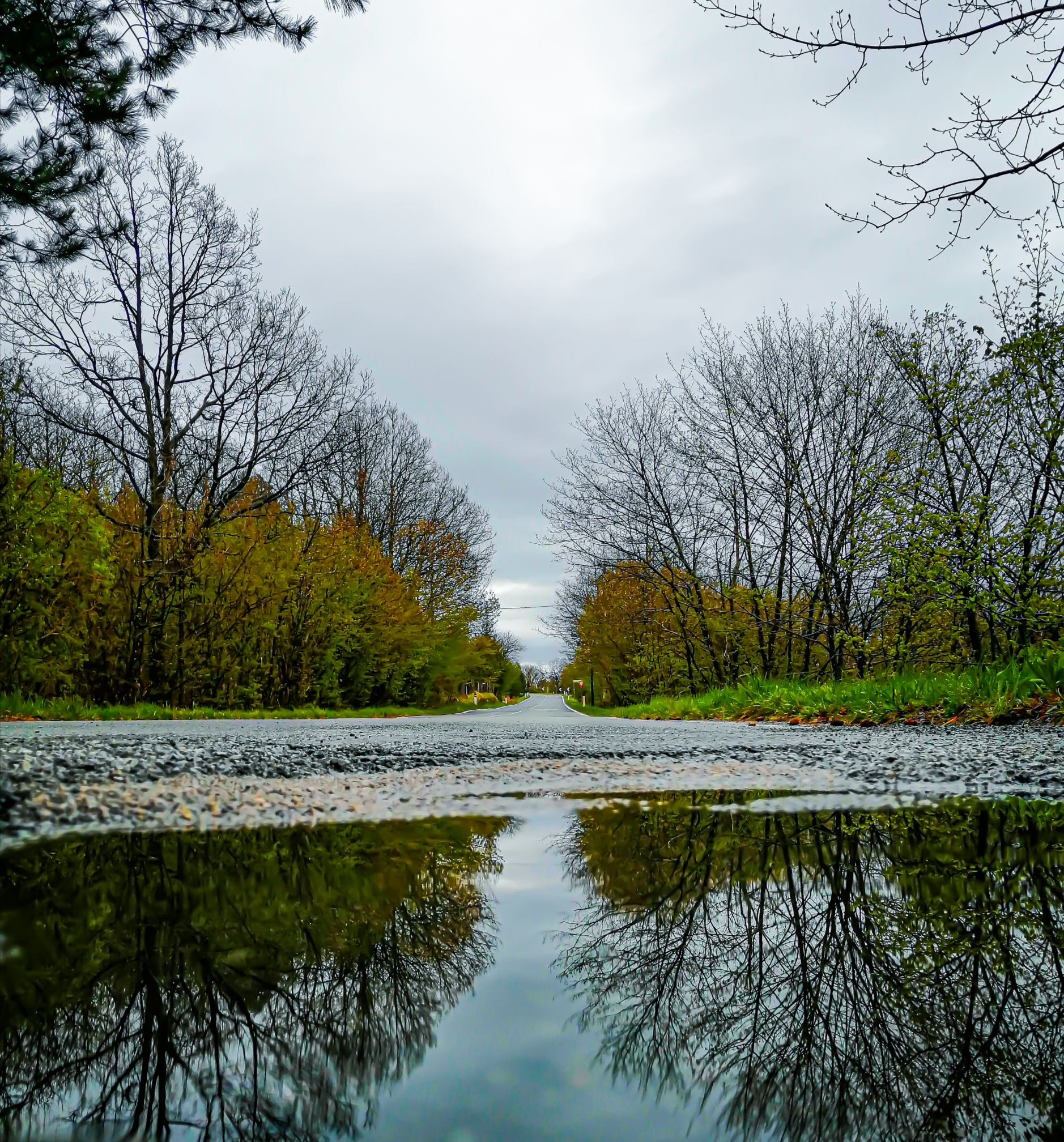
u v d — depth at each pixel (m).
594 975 1.38
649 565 22.98
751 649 22.98
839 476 18.27
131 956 1.41
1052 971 1.46
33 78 6.29
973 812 3.23
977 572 9.42
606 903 1.87
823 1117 0.91
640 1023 1.18
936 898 1.95
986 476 11.75
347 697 25.91
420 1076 0.97
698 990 1.34
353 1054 1.04
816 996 1.32
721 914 1.80
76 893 1.83
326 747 5.32
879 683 11.07
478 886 1.99
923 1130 0.91
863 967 1.47
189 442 18.11
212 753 4.46
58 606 14.28
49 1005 1.18
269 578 18.75
